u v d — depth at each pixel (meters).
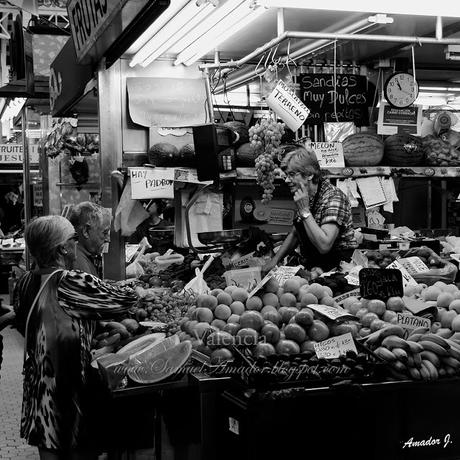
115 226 5.55
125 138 5.82
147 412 3.59
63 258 3.51
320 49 6.23
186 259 5.25
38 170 10.35
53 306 3.31
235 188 5.88
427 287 4.01
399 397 3.01
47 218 3.46
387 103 6.36
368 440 2.96
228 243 5.11
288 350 3.20
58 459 3.36
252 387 2.89
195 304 3.71
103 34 4.18
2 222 16.12
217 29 4.71
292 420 2.85
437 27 5.04
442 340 3.15
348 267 4.45
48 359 3.29
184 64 5.95
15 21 7.96
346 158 6.02
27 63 7.55
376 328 3.37
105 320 3.76
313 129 6.62
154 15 3.79
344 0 4.15
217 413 3.05
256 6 4.17
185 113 5.89
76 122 7.83
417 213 8.09
